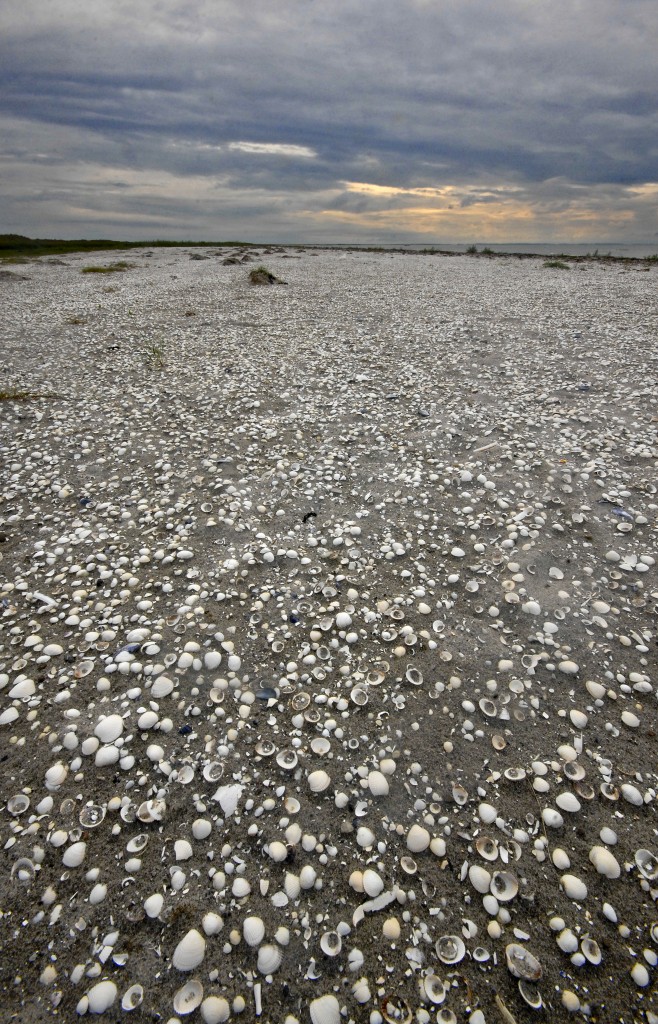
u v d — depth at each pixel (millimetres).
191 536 5398
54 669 3875
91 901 2611
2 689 3723
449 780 3184
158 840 2871
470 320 15172
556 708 3611
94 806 3014
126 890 2654
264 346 12602
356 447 7273
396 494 6121
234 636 4188
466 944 2492
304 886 2686
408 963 2430
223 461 6883
